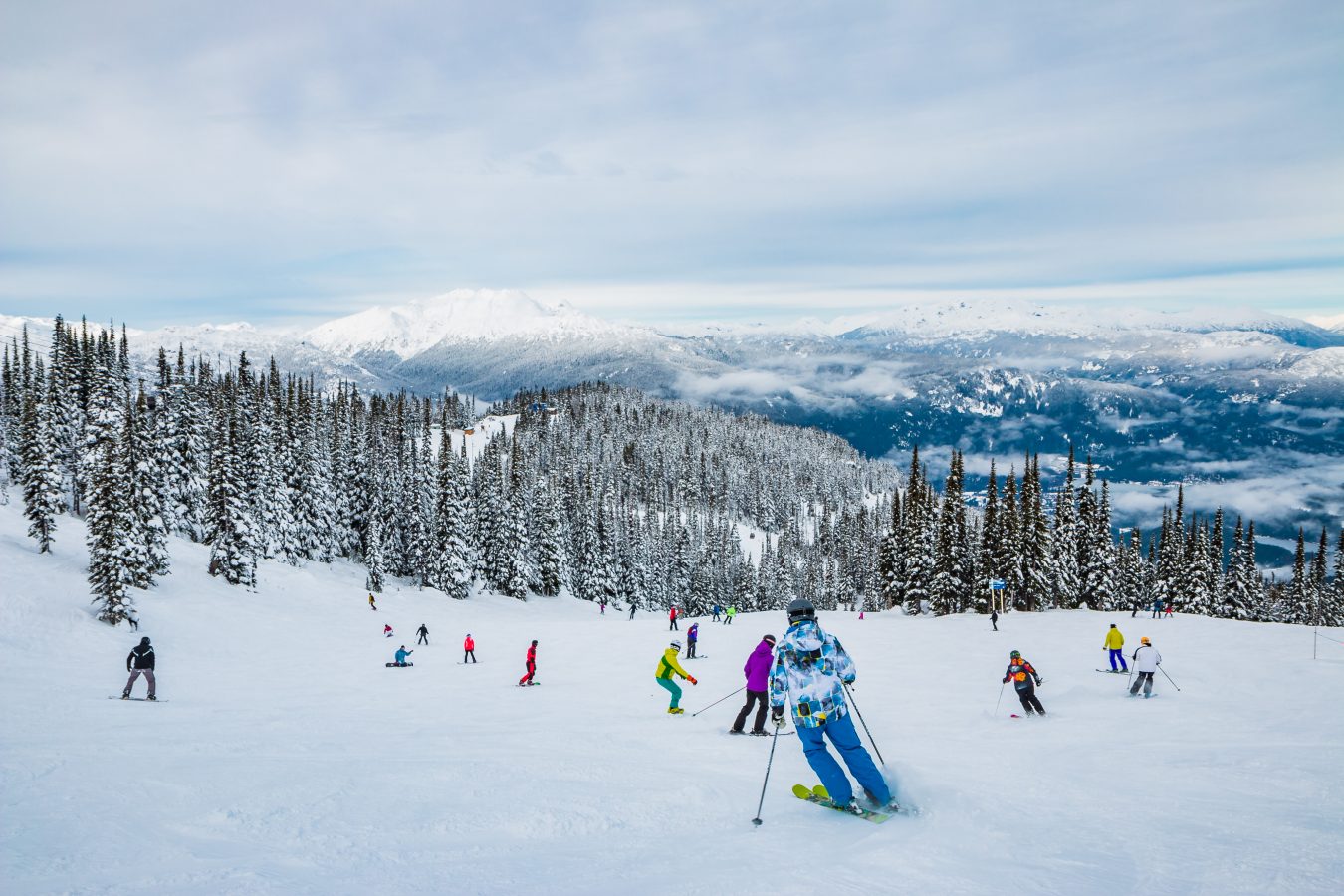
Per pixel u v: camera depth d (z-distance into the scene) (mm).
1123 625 39250
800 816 5719
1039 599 61375
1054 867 4246
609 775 7738
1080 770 8156
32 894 3863
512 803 6207
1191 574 72375
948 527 63844
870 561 138000
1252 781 7453
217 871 4344
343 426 94875
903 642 35219
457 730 13977
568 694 22047
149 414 67000
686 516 175000
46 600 38969
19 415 75750
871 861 4371
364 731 13922
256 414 72062
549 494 92312
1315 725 12734
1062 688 20641
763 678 11969
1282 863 4320
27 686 23500
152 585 48656
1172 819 5543
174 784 6664
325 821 5570
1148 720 14156
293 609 53562
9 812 5637
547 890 4109
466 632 49594
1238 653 26188
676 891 4012
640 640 40625
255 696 23344
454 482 77500
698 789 6699
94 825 5305
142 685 26422
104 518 39188
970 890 3840
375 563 69312
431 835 5328
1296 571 86188
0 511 58469
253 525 57375
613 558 97562
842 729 5703
